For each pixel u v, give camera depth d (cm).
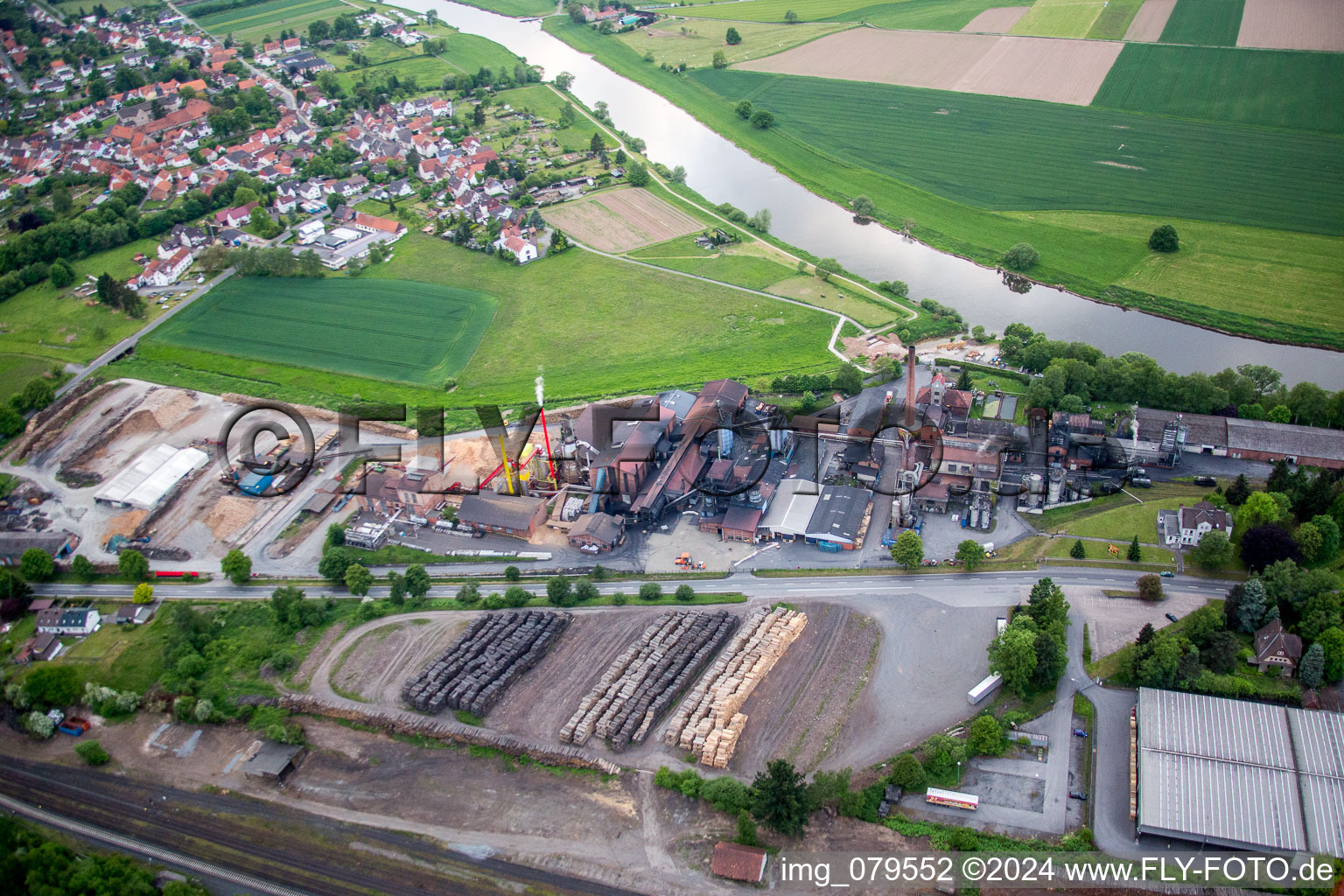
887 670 18175
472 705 17712
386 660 19175
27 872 15175
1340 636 16850
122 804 16775
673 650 18800
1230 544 19500
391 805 16388
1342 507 19525
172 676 18950
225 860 15662
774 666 18425
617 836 15550
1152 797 15025
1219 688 16675
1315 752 15362
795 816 14838
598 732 17200
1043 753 16325
